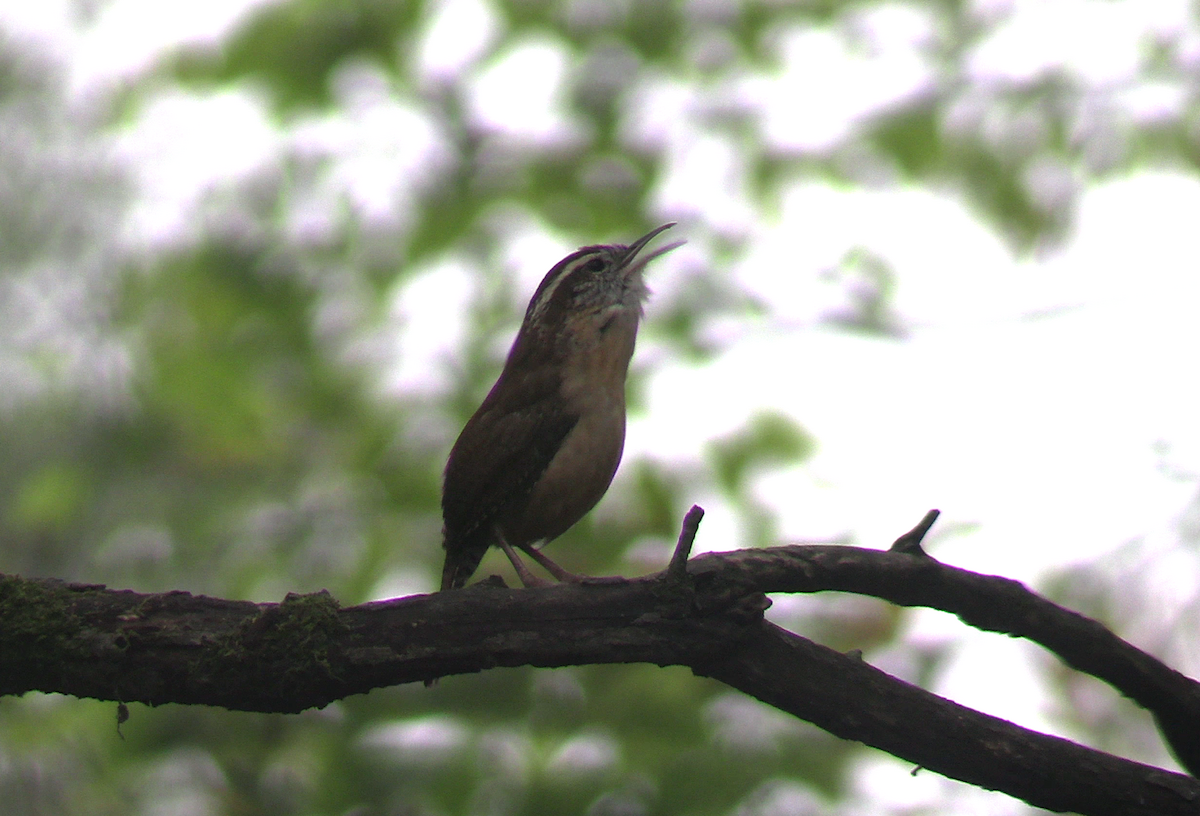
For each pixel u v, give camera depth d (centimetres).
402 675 605
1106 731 1002
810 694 636
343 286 1226
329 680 597
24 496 1304
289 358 1243
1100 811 635
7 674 586
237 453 1235
